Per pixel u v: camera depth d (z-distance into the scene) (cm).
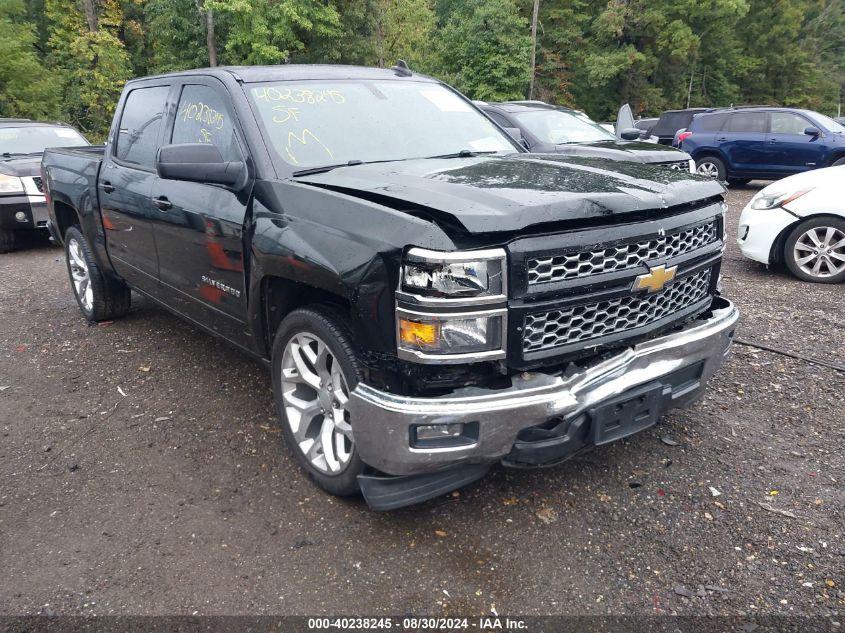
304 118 346
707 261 298
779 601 232
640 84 4169
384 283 233
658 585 242
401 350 233
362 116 364
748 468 316
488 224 222
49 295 664
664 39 4062
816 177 653
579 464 323
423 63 3241
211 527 280
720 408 379
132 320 569
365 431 246
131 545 269
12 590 244
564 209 235
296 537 272
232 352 488
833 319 530
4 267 803
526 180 271
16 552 266
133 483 315
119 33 3203
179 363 468
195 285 373
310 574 250
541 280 236
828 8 5206
